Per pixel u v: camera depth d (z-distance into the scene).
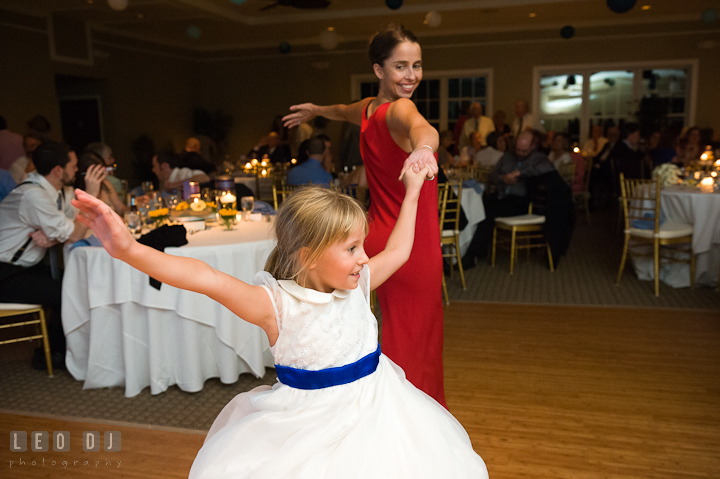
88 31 9.01
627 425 2.46
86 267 2.78
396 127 1.57
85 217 0.92
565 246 5.35
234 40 11.30
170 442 2.38
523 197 5.62
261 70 11.66
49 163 3.01
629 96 10.08
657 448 2.27
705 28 9.40
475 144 8.41
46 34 8.24
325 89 11.40
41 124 5.59
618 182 7.23
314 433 1.03
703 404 2.64
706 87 9.59
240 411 1.18
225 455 1.04
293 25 9.70
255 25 9.55
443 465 1.07
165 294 2.71
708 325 3.69
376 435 1.05
